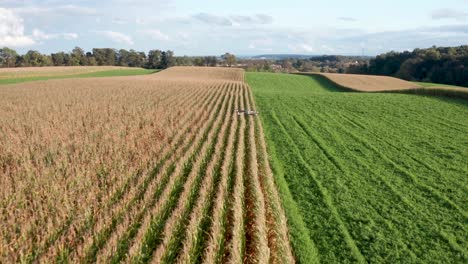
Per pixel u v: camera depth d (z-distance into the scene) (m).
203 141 18.72
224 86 53.84
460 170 15.84
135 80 62.56
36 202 10.27
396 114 29.39
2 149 15.67
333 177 14.99
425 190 13.66
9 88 46.19
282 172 15.58
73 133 19.00
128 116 24.44
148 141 18.00
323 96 41.31
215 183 12.91
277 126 24.59
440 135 22.23
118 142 17.03
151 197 11.14
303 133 22.70
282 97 40.19
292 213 11.70
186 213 10.36
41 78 79.94
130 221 9.66
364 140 20.98
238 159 15.12
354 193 13.34
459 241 10.12
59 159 14.02
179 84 54.38
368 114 29.61
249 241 9.65
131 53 182.62
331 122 26.39
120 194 11.37
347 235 10.39
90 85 50.72
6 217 9.65
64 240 8.52
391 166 16.45
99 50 181.12
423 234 10.46
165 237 8.79
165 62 177.75
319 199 12.82
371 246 9.87
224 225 9.98
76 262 7.73
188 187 11.96
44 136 17.94
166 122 23.00
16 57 146.38
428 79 103.56
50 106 28.77
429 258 9.31
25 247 8.09
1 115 24.48
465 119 26.91
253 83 71.31
